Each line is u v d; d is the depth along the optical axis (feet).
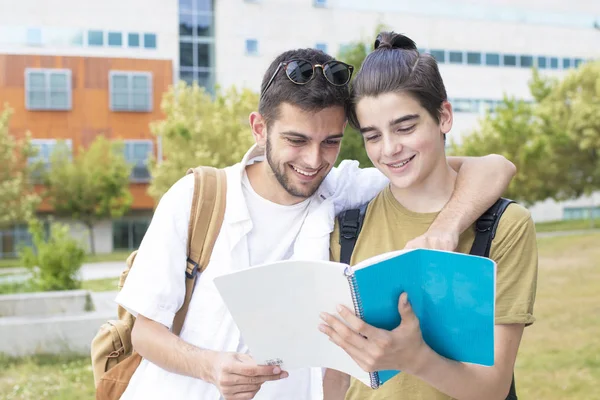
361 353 4.49
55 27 67.26
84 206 69.77
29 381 17.74
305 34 68.59
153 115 70.03
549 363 18.72
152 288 5.68
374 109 5.35
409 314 4.49
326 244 6.07
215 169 6.22
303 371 6.11
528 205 65.21
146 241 5.86
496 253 5.40
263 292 4.62
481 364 4.54
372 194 6.43
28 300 22.91
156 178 57.77
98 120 69.15
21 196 64.75
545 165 61.57
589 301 26.02
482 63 75.46
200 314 5.87
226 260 5.90
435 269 4.39
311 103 5.31
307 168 5.60
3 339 19.86
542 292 28.12
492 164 5.81
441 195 5.81
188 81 68.64
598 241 42.09
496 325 5.24
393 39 5.69
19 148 65.51
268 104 5.57
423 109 5.32
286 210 6.13
